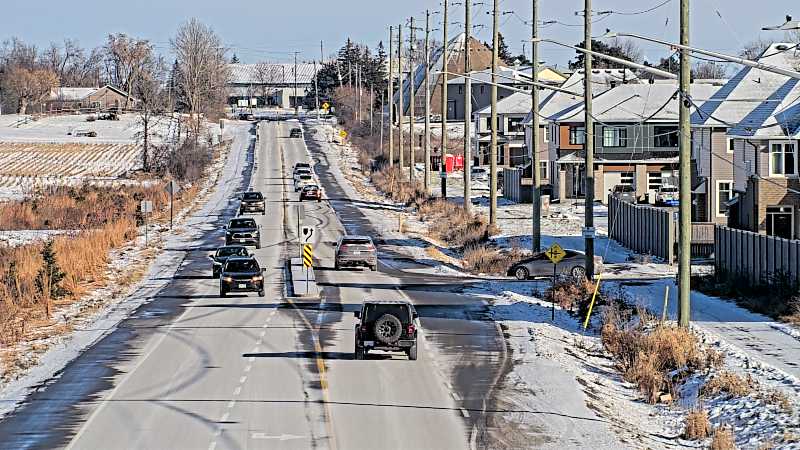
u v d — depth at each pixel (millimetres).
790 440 45844
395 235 157750
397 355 68188
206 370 62531
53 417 50688
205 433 46625
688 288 70750
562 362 66250
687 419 50750
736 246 102312
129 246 145250
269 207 197625
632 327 75812
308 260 99688
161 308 91562
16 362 66500
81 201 191250
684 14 68312
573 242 143250
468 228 155125
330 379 59469
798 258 87750
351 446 44438
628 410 54750
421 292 102000
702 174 154750
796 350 69625
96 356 68250
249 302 94688
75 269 111938
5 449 44375
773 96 131375
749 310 87875
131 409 52062
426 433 47188
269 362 65000
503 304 93812
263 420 49219
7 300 89375
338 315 86062
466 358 67125
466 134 165875
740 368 62688
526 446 45281
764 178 121062
